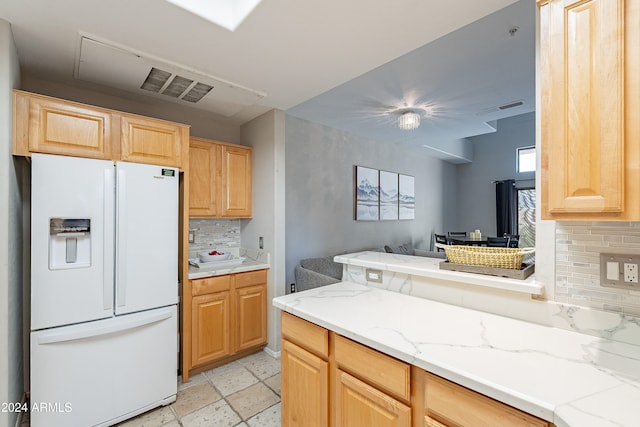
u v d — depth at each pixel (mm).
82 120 1873
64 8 1443
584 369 926
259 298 2871
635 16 839
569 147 948
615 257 1095
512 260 1363
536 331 1201
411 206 5551
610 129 876
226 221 3287
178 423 1938
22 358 1983
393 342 1121
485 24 1907
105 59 1933
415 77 2668
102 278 1880
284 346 1622
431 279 1625
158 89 2406
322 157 3949
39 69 2076
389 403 1125
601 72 889
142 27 1599
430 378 1010
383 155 4941
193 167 2717
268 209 2941
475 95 3045
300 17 1511
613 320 1095
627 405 755
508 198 6266
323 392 1391
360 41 1733
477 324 1282
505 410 840
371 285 1915
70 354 1770
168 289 2168
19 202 1901
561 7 962
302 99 2619
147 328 2049
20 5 1421
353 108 3396
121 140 2014
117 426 1907
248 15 1500
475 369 928
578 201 932
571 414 721
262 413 2033
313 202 3822
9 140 1576
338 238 4137
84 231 1824
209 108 2848
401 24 1570
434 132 4465
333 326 1317
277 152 2887
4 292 1534
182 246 2422
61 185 1753
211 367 2621
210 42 1741
